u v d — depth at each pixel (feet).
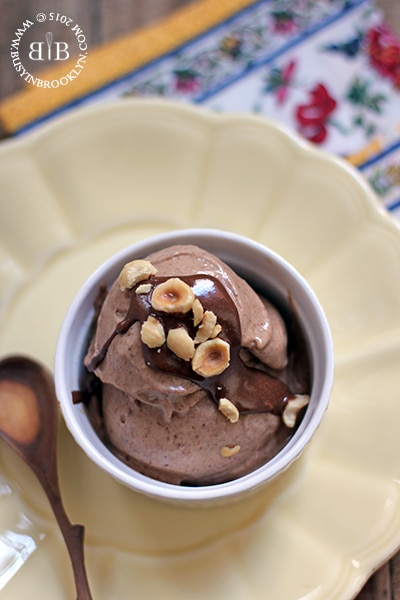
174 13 1.40
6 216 1.17
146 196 1.18
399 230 1.12
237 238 1.02
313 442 1.06
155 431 0.96
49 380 1.09
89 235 1.17
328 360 0.97
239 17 1.39
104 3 1.40
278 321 1.02
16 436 1.06
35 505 1.04
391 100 1.35
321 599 0.98
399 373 1.07
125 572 1.01
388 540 1.00
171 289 0.91
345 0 1.40
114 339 0.94
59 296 1.15
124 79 1.37
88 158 1.19
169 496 0.92
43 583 1.00
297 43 1.38
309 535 1.01
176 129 1.19
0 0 1.39
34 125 1.33
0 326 1.13
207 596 1.00
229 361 0.92
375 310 1.11
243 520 1.03
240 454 0.97
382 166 1.32
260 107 1.36
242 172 1.18
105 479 1.05
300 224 1.15
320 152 1.17
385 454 1.04
